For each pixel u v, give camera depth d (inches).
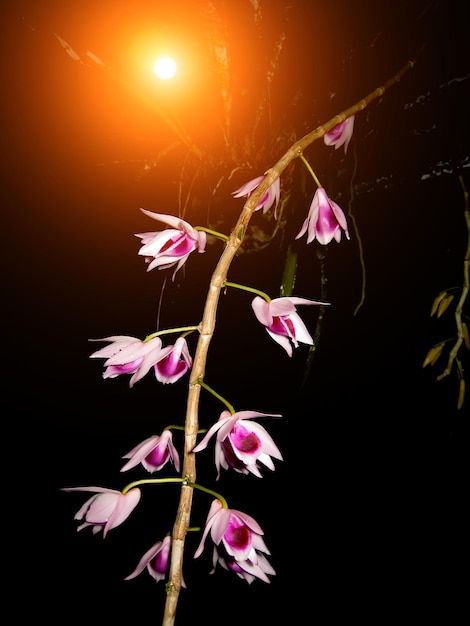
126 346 17.9
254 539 16.7
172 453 17.6
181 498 16.3
